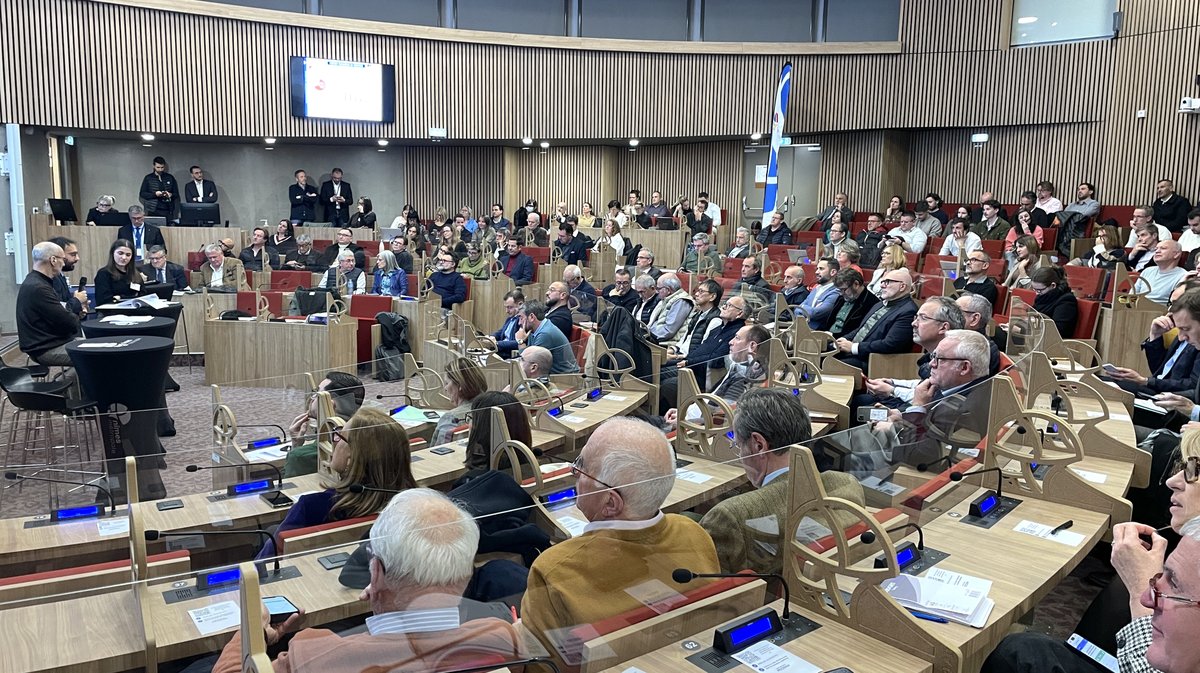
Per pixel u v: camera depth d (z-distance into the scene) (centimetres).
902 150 1477
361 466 299
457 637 168
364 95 1350
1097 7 1256
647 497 213
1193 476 226
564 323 684
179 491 360
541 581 191
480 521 208
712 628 213
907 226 1155
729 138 1516
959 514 299
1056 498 310
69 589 261
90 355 535
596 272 1238
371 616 185
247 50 1282
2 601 254
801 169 1538
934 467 296
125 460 357
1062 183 1310
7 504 375
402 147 1697
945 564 257
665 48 1455
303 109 1311
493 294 1076
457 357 532
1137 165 1229
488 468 342
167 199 1298
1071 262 990
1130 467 351
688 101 1462
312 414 433
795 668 199
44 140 1215
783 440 278
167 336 638
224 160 1570
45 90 1145
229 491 357
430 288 1041
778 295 764
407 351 926
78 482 394
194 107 1255
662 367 567
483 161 1717
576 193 1706
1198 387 430
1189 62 1169
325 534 275
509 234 1323
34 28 1134
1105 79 1249
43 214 1112
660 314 777
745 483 271
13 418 619
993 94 1334
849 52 1412
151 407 561
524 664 174
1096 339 683
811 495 222
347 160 1667
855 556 218
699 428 382
